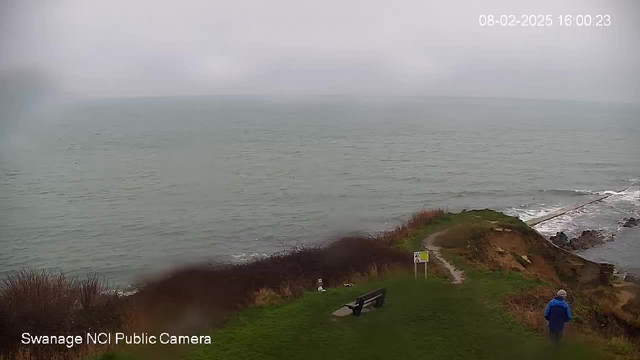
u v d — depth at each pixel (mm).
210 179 76250
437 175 82125
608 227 52062
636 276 36594
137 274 36312
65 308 16688
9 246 44438
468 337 13836
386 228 48656
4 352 14148
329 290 18422
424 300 17094
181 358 12703
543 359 12438
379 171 85750
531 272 26703
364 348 13125
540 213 57594
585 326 16422
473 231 30094
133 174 79875
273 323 15086
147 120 194125
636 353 13445
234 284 19922
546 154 111062
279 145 122438
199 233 48438
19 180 73438
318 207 58469
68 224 51312
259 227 50312
